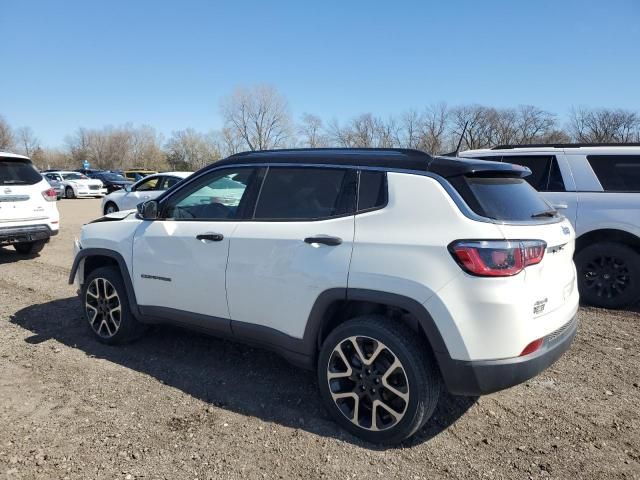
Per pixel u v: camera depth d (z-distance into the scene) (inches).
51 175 1347.2
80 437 120.3
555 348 114.9
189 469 108.7
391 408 115.6
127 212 191.9
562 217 136.0
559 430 125.7
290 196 135.5
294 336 129.0
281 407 135.9
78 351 174.1
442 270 107.3
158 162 3417.8
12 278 285.4
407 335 113.8
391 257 113.0
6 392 143.0
